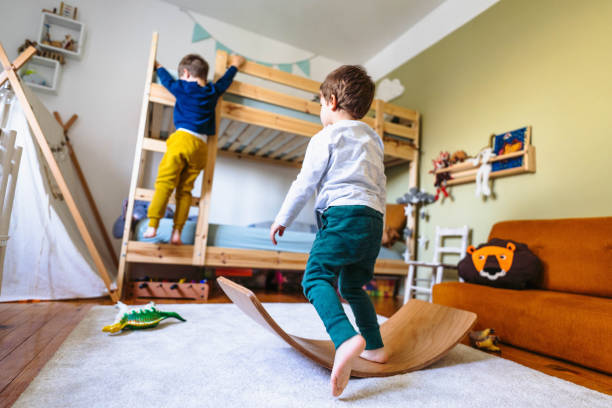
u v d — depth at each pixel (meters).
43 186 1.64
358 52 3.73
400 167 3.26
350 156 0.92
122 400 0.68
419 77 3.14
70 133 2.66
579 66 1.92
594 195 1.78
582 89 1.89
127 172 2.81
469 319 1.21
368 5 3.01
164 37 3.04
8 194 1.11
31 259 1.60
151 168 2.90
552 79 2.06
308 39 3.52
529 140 2.11
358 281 1.00
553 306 1.33
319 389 0.81
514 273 1.62
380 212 0.95
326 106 1.05
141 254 1.98
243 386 0.79
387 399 0.78
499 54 2.43
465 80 2.68
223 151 3.18
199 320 1.45
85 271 1.72
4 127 1.55
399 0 2.94
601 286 1.44
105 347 1.02
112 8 2.88
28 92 1.71
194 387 0.77
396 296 2.91
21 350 0.94
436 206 2.75
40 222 1.63
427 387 0.88
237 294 0.91
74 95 2.70
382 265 2.70
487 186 2.26
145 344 1.07
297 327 1.46
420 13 3.10
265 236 2.36
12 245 1.56
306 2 3.00
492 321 1.54
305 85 2.49
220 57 2.27
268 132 2.62
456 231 2.43
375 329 1.00
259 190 3.31
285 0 2.99
